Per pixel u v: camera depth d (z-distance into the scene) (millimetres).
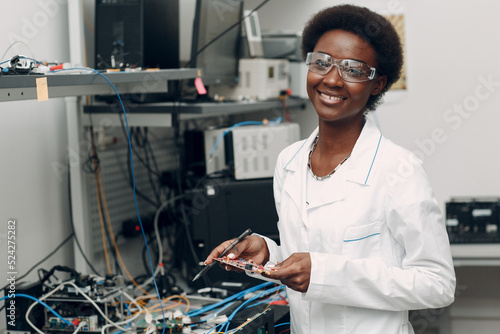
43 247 1957
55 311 1589
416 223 1120
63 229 2059
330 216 1200
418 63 2982
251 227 2154
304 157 1310
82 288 1582
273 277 1102
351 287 1109
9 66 1308
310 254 1115
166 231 2582
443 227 1173
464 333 3127
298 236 1250
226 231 2146
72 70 1475
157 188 2619
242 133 2225
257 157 2250
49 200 1984
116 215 2312
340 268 1102
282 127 2307
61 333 1557
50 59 1977
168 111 2002
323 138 1259
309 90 1211
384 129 3047
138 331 1566
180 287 2111
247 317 1579
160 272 2080
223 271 2096
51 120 1992
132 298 1804
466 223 2773
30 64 1347
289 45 2787
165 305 1837
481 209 2768
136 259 2465
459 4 2916
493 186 2998
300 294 1257
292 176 1317
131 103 2051
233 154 2223
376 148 1216
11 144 1807
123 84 1868
